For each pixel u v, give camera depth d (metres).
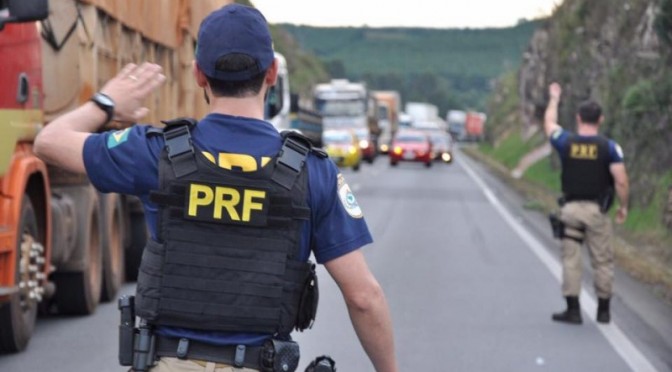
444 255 29.66
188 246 6.05
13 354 15.87
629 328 18.77
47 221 16.30
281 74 43.59
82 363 15.34
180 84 25.38
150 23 21.97
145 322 6.15
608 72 55.12
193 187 6.06
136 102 6.33
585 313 20.09
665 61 44.50
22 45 15.02
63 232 17.50
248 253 6.06
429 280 24.33
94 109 6.25
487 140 197.62
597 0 67.31
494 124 179.62
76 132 6.20
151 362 6.11
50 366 15.10
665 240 34.69
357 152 92.38
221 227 6.06
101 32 18.41
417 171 94.88
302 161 6.14
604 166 18.38
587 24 68.88
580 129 18.48
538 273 25.83
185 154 6.10
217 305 6.03
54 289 17.53
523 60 139.62
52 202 17.39
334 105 110.69
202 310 6.03
